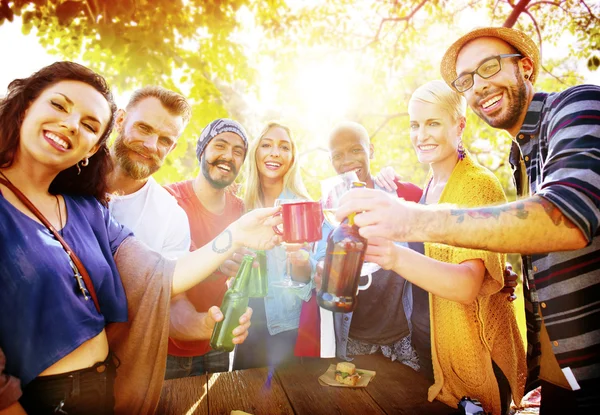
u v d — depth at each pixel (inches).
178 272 60.2
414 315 75.1
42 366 44.5
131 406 58.1
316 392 63.0
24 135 46.9
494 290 62.7
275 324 95.6
